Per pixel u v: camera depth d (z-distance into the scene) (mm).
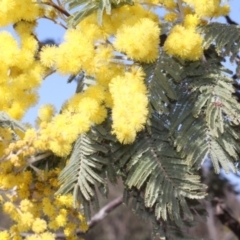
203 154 276
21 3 289
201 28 291
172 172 286
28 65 284
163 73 287
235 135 277
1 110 292
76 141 290
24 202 294
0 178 304
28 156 297
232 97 279
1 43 280
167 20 302
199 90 283
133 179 288
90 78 303
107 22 283
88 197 281
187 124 281
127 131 259
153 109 285
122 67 282
